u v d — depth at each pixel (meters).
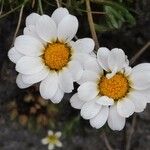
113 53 0.22
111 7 0.27
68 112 0.34
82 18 0.29
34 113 0.34
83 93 0.22
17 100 0.34
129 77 0.23
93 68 0.22
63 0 0.27
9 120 0.35
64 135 0.35
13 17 0.30
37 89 0.33
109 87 0.22
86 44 0.22
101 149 0.35
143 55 0.31
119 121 0.23
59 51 0.22
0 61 0.31
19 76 0.23
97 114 0.23
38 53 0.23
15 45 0.22
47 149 0.36
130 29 0.30
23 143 0.36
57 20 0.22
